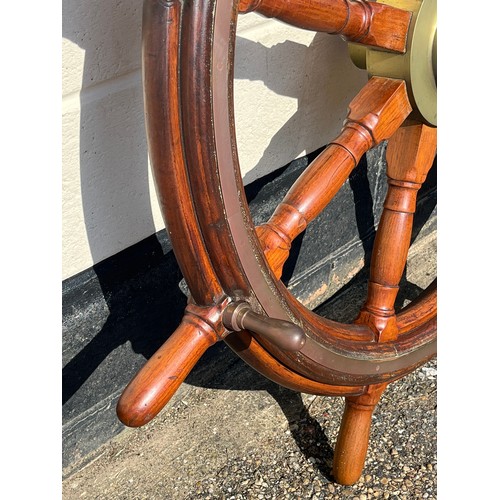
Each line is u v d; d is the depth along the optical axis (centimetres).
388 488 127
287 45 123
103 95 101
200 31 79
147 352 132
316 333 105
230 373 148
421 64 108
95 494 127
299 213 102
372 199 165
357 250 168
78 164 103
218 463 131
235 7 81
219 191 85
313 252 155
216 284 89
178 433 137
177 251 88
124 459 132
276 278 98
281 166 135
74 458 130
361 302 165
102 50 98
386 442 135
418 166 115
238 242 88
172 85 80
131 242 116
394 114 108
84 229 108
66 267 109
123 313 123
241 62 116
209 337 89
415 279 170
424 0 105
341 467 124
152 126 81
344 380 111
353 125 106
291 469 130
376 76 111
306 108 134
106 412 131
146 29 79
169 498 126
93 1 95
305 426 138
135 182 112
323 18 96
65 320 115
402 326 122
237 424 138
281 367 102
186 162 83
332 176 104
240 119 121
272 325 85
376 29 103
